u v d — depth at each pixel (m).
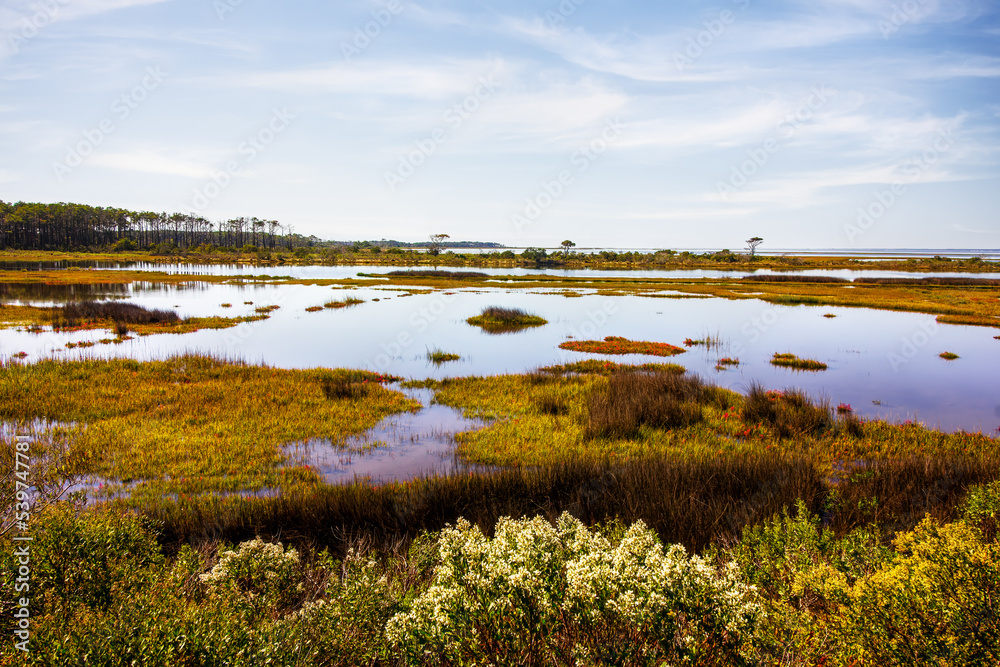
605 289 53.06
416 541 5.15
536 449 10.60
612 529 5.46
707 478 7.98
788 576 3.84
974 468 8.29
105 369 16.08
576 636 2.85
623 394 13.55
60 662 2.50
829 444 11.00
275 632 2.94
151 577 3.69
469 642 2.77
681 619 2.78
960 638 2.60
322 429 11.76
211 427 11.58
